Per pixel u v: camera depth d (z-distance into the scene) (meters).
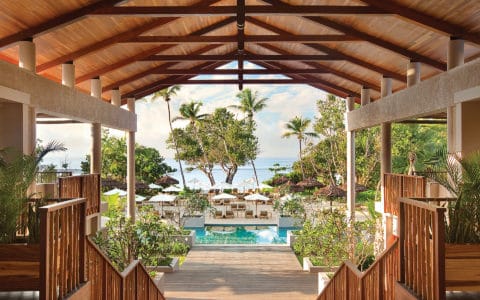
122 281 5.58
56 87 8.96
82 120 11.11
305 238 11.78
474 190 4.78
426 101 9.20
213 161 37.06
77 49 9.94
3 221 4.77
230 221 20.84
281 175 35.25
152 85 15.79
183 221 19.69
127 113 14.79
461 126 7.71
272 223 20.38
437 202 5.14
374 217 12.99
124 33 10.04
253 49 15.10
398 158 27.70
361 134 28.89
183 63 15.07
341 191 19.92
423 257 4.46
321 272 10.89
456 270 4.36
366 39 10.16
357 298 6.30
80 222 4.79
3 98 6.75
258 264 12.66
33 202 5.29
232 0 10.37
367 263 11.03
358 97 16.19
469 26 7.99
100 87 12.14
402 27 9.19
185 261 13.03
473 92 7.25
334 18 9.95
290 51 14.03
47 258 3.91
